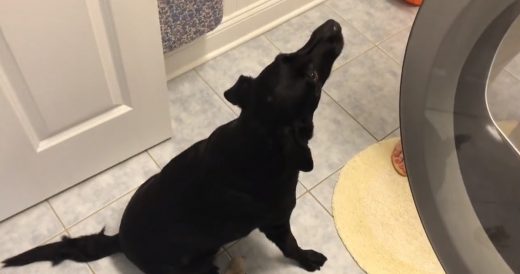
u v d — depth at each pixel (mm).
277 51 1992
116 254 1493
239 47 1991
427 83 839
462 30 766
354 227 1570
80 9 1140
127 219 1283
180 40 1693
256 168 1064
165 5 1529
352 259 1515
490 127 826
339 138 1765
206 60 1929
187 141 1726
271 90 1001
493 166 819
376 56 2004
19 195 1482
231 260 1484
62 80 1257
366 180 1670
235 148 1063
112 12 1193
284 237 1354
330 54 1092
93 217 1559
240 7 1889
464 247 839
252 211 1155
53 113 1323
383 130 1798
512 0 714
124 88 1419
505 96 821
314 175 1670
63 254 1418
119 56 1313
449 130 851
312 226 1567
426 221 905
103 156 1581
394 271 1494
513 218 800
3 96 1189
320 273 1483
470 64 796
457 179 852
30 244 1500
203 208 1153
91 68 1285
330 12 2129
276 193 1130
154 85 1479
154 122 1605
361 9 2146
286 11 2061
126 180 1633
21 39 1104
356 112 1835
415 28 822
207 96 1841
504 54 787
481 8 733
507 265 790
